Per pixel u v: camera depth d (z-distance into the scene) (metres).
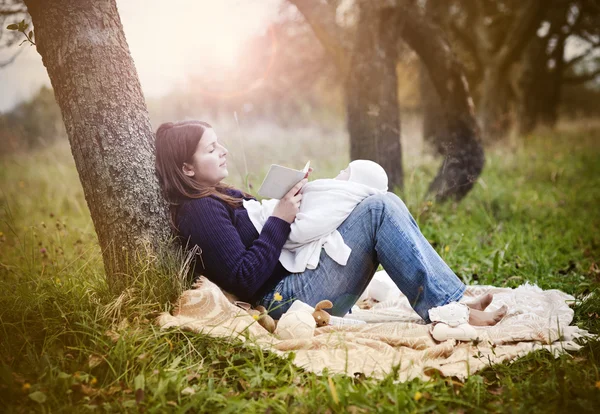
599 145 10.90
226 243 2.63
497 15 13.33
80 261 3.47
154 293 2.67
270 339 2.51
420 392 2.15
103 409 2.08
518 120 13.80
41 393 2.06
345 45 5.45
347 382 2.18
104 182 2.70
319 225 2.65
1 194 6.45
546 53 14.22
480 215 5.46
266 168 7.17
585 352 2.53
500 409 2.05
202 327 2.50
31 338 2.48
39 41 2.73
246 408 2.07
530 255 4.21
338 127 12.45
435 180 5.47
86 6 2.70
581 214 5.71
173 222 2.81
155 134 2.87
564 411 2.05
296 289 2.69
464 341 2.54
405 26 5.38
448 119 5.50
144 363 2.25
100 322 2.56
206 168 2.79
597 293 3.16
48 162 7.91
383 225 2.62
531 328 2.65
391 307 3.12
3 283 2.83
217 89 10.39
